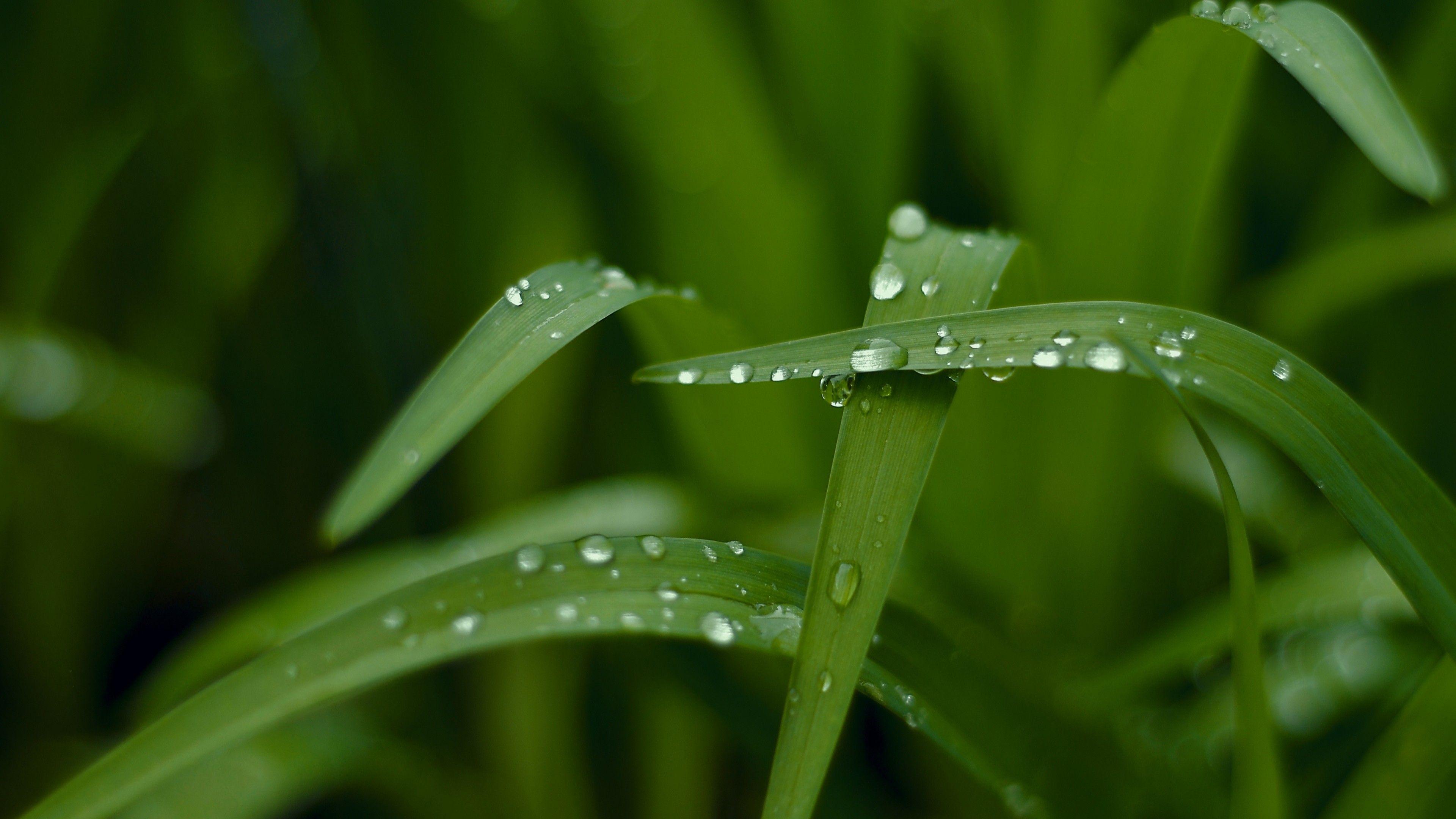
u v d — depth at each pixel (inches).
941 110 28.8
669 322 24.5
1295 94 27.5
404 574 25.6
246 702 22.7
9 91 32.2
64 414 29.4
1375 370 26.9
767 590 22.9
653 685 27.0
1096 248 25.0
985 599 25.5
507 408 28.2
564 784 27.8
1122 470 25.9
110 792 22.6
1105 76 25.9
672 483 26.1
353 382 33.5
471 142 29.4
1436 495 22.2
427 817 26.4
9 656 31.8
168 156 34.1
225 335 34.2
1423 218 26.4
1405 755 23.3
